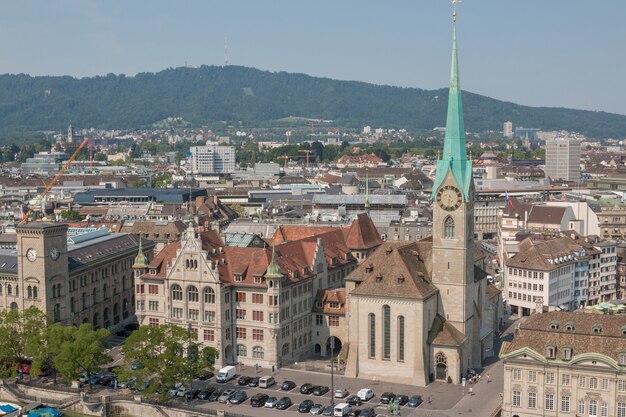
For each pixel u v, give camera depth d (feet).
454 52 635.25
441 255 643.04
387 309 630.33
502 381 631.15
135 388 600.80
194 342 647.97
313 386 608.60
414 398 578.66
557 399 537.24
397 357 629.51
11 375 637.71
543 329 553.23
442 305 645.92
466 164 635.25
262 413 561.02
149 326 588.91
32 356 618.03
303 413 561.84
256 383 620.49
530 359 541.75
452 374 627.46
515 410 549.54
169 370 566.36
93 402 581.12
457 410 565.53
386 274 638.12
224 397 583.17
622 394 517.55
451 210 636.07
